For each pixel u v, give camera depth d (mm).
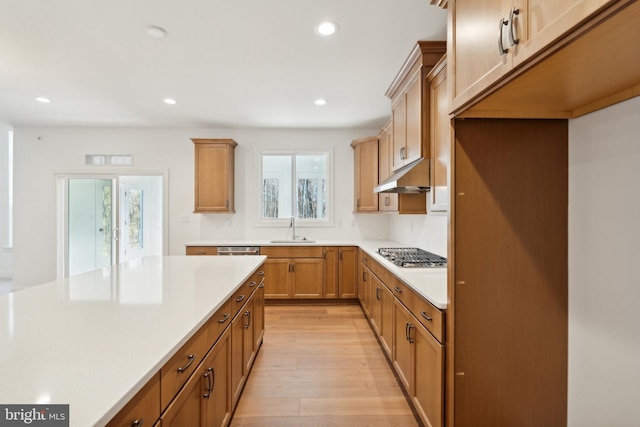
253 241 4660
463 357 1456
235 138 4926
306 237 4973
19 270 4848
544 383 1463
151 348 958
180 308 1368
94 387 742
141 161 4895
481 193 1457
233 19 2127
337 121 4527
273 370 2525
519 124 1460
